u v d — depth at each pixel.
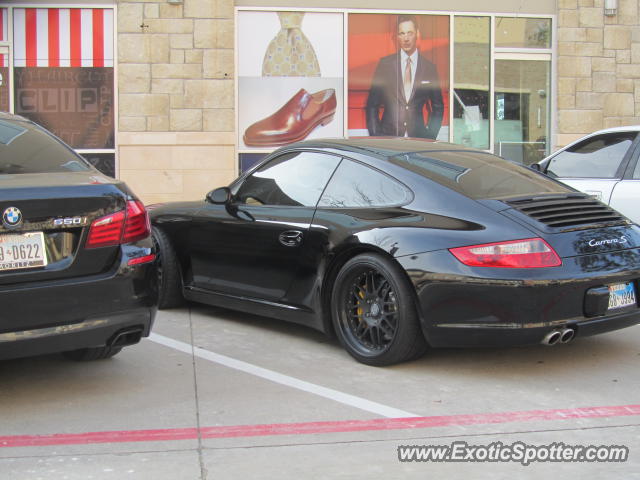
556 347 5.20
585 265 4.27
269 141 11.55
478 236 4.25
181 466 3.26
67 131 11.20
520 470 3.23
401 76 11.79
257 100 11.50
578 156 7.24
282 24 11.46
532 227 4.28
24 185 3.84
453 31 11.87
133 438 3.59
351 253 4.77
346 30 11.59
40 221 3.80
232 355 5.02
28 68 11.12
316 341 5.36
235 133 11.36
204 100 11.25
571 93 12.09
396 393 4.23
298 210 5.20
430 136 11.95
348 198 4.98
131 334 4.18
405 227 4.49
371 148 5.17
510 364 4.79
